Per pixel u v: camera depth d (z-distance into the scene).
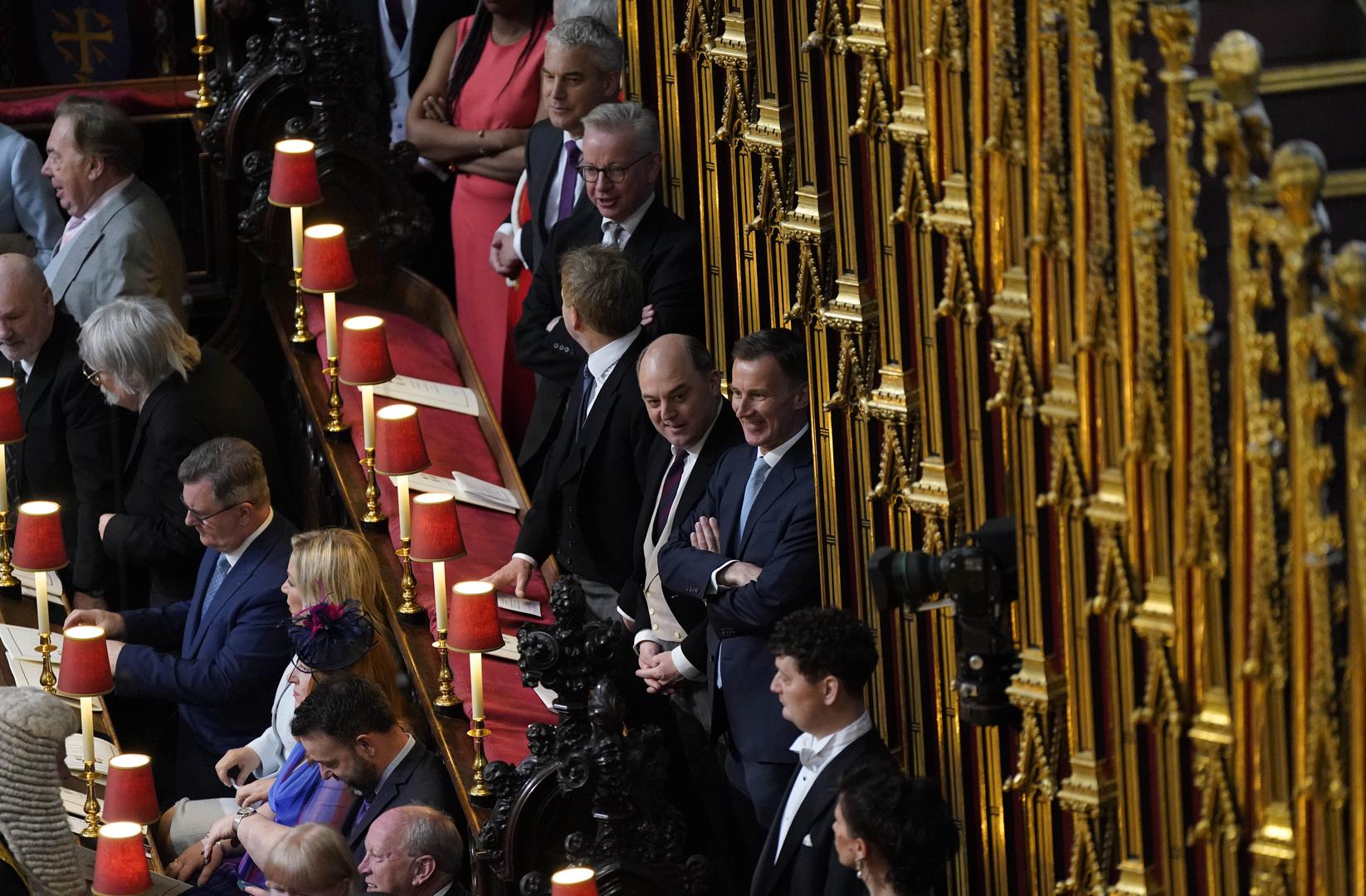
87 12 46.12
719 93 28.89
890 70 21.22
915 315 21.36
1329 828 14.80
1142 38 16.31
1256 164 15.95
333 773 25.39
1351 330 13.63
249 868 27.30
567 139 32.00
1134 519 16.92
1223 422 15.79
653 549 25.89
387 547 30.75
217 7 42.28
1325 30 17.27
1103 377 17.14
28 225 40.84
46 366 35.00
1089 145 16.72
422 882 23.23
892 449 22.36
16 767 24.44
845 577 23.50
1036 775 18.94
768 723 23.45
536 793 21.92
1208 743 16.23
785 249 26.45
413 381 35.88
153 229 37.28
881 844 18.84
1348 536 14.37
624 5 30.67
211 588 30.89
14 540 34.78
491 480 32.94
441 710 26.36
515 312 35.66
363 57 39.72
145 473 33.31
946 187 20.09
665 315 28.78
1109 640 17.48
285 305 38.94
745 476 24.52
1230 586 16.06
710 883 22.00
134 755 26.64
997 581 18.64
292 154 35.56
